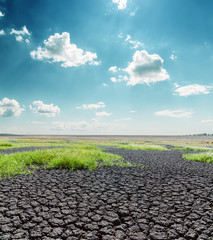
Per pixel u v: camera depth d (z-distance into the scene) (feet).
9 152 54.44
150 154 56.03
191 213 13.89
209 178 24.63
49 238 10.44
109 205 15.25
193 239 10.62
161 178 24.45
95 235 10.88
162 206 15.16
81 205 15.12
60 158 32.09
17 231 11.10
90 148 68.85
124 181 22.71
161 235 10.92
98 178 23.95
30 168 29.19
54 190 18.76
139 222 12.48
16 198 16.38
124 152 61.16
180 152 68.03
